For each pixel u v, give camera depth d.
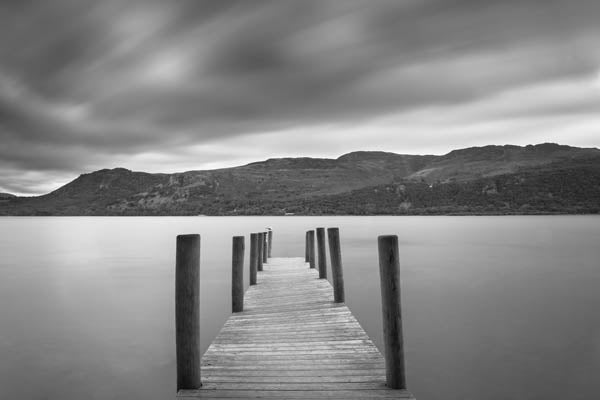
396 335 3.95
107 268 26.16
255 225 97.94
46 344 10.99
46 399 7.78
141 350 10.57
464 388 8.10
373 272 23.08
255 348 5.21
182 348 4.00
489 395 7.80
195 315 4.02
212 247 40.72
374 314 13.96
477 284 19.19
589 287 18.27
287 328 6.15
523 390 7.98
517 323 12.50
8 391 8.12
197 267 4.05
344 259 29.20
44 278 22.06
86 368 9.34
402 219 125.06
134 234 69.75
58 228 97.81
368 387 4.01
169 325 12.84
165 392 8.09
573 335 11.28
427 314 13.66
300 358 4.82
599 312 13.81
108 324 12.95
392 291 3.96
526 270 23.55
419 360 9.58
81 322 13.13
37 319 13.55
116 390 8.17
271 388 4.01
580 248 36.44
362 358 4.82
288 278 11.02
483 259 28.89
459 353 10.01
